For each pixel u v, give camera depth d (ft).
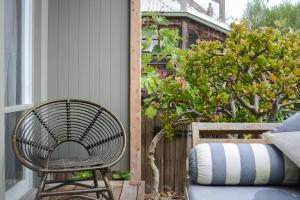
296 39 10.08
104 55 9.96
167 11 12.66
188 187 5.86
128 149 9.97
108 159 6.97
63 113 9.14
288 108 10.91
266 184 5.81
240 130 6.78
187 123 11.16
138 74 9.60
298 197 5.13
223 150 5.87
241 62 10.28
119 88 9.99
